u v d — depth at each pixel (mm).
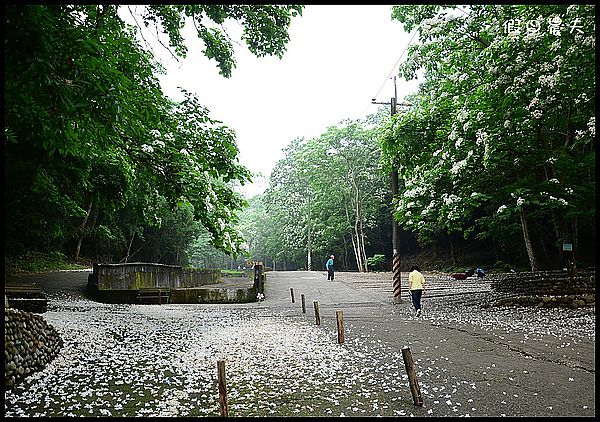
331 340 10414
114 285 21578
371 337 10711
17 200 16391
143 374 7281
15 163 13031
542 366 7410
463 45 15344
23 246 26703
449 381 6688
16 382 6562
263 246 85750
